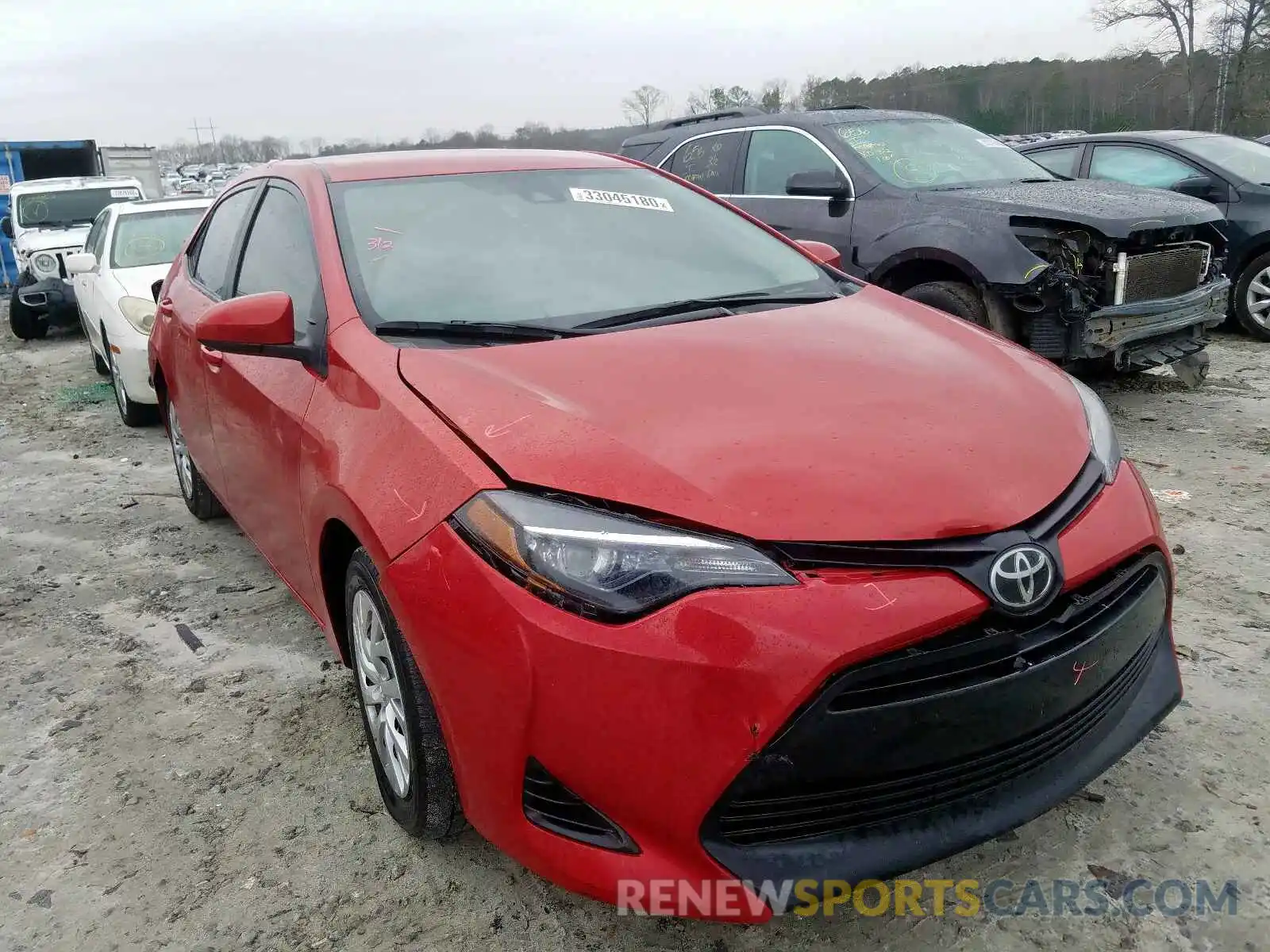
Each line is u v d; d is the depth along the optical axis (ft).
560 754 6.02
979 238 17.37
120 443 21.90
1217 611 10.99
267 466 9.84
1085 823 7.80
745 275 10.32
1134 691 7.31
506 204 10.44
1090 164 27.63
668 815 5.85
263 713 10.23
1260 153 26.05
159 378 15.65
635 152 26.04
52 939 7.30
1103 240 16.80
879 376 7.69
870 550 5.98
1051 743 6.60
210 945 7.17
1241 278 25.16
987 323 17.48
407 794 7.65
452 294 9.09
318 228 9.68
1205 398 19.75
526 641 5.99
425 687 7.04
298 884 7.72
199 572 14.14
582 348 8.10
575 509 6.16
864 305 9.80
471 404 7.16
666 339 8.30
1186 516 13.71
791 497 6.16
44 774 9.37
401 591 6.68
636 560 5.92
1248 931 6.71
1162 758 8.50
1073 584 6.38
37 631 12.48
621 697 5.78
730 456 6.45
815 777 5.80
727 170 23.13
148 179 63.87
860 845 6.05
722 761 5.70
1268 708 9.09
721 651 5.68
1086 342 16.76
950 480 6.41
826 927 7.03
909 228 18.63
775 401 7.14
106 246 26.03
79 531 16.17
